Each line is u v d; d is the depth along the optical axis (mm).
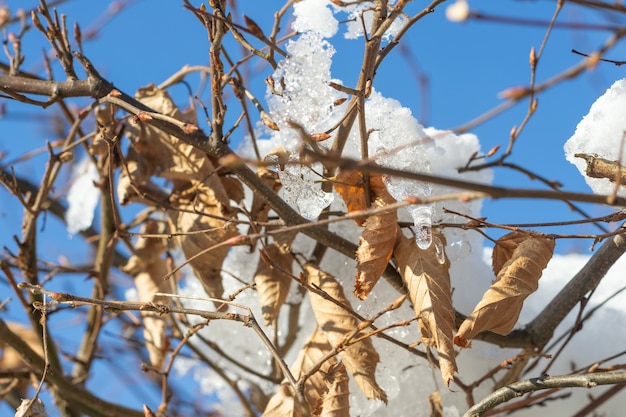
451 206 981
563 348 997
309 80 923
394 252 929
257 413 1116
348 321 942
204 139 934
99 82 952
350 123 929
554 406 1004
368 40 896
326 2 933
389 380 960
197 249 977
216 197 981
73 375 1125
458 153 1040
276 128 910
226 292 1050
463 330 894
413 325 991
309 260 982
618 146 940
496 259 940
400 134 935
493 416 1005
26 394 1200
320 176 922
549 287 1053
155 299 1042
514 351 1011
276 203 949
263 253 934
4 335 1055
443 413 965
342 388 925
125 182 994
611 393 975
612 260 945
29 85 958
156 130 997
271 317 964
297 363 943
